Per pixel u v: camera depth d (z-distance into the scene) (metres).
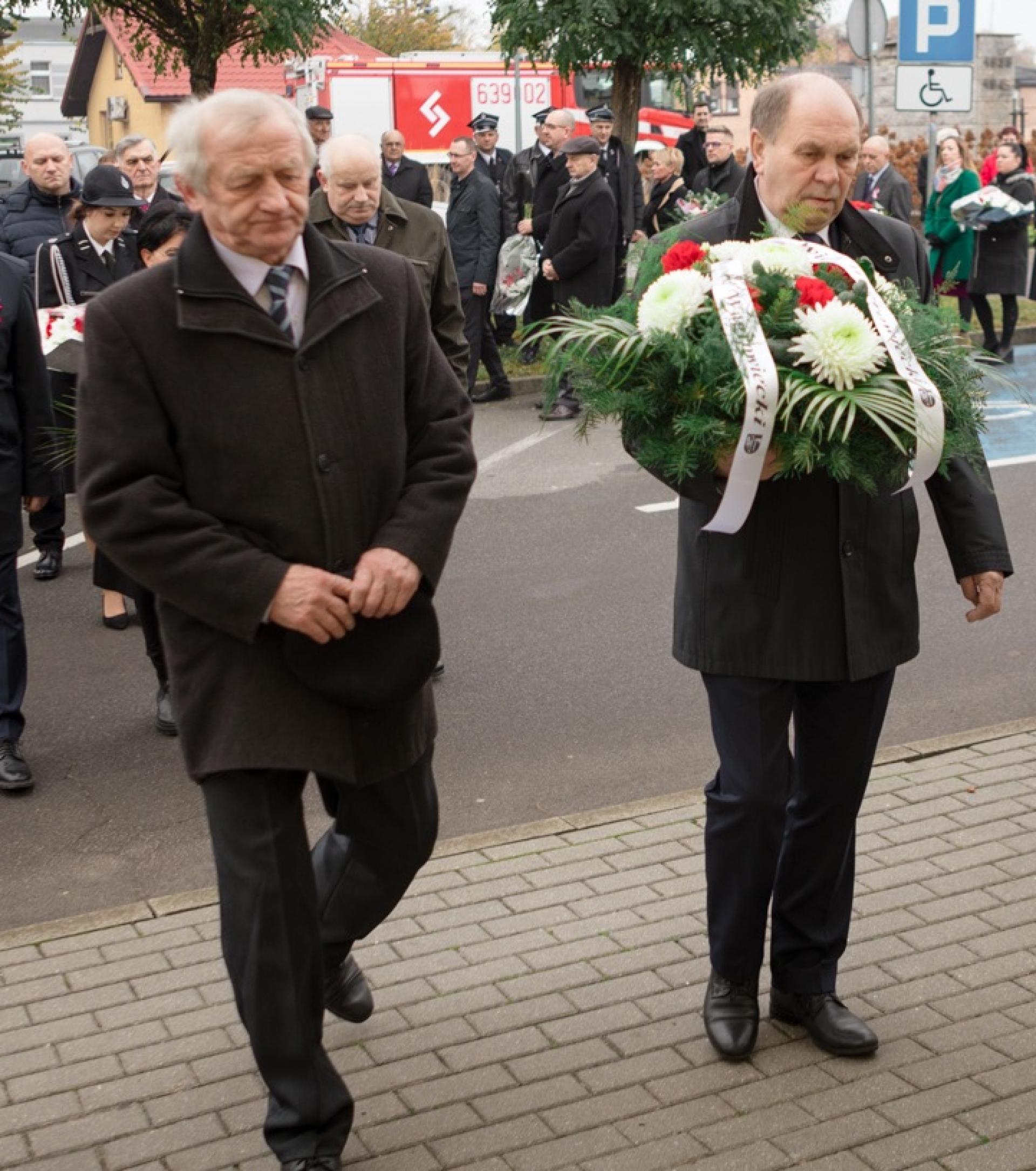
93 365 2.71
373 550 2.82
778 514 3.13
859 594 3.16
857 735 3.27
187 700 2.83
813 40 15.42
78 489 2.74
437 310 5.70
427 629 2.85
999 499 8.89
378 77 19.75
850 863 3.39
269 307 2.78
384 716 2.90
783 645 3.15
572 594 7.29
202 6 16.84
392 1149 3.07
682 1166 2.99
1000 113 34.25
